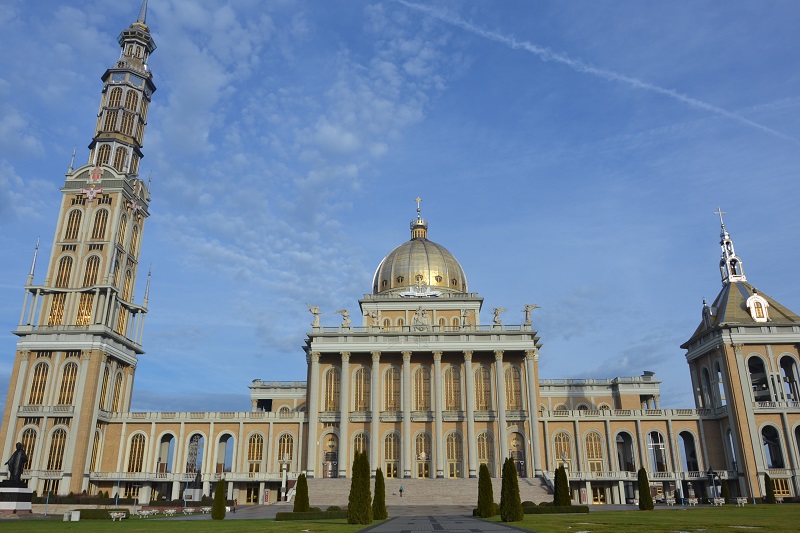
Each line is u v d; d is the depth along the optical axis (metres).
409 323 108.88
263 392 118.44
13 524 48.25
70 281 97.12
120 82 110.75
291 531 36.25
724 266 104.44
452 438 93.56
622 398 111.56
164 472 92.62
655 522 40.59
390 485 83.06
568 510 57.62
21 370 91.38
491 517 52.09
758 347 93.19
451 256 120.38
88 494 87.31
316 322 99.25
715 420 95.44
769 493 78.81
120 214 101.38
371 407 93.69
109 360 96.06
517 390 96.31
